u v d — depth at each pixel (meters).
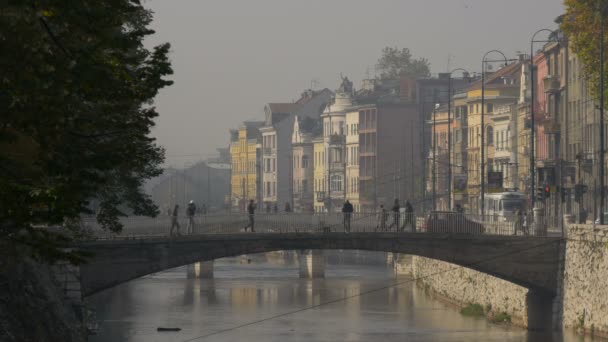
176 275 188.00
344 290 155.75
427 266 155.00
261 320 121.06
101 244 99.31
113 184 73.94
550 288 111.19
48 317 73.06
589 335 101.25
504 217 114.31
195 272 177.88
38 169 39.00
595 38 144.38
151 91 41.12
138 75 41.38
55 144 40.06
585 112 179.50
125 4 39.41
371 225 114.12
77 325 82.62
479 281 127.25
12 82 36.41
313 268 176.62
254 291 154.25
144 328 113.25
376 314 126.94
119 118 43.72
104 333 109.31
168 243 103.75
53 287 81.81
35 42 36.56
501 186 178.50
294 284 165.62
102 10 38.22
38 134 38.59
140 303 137.75
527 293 112.12
